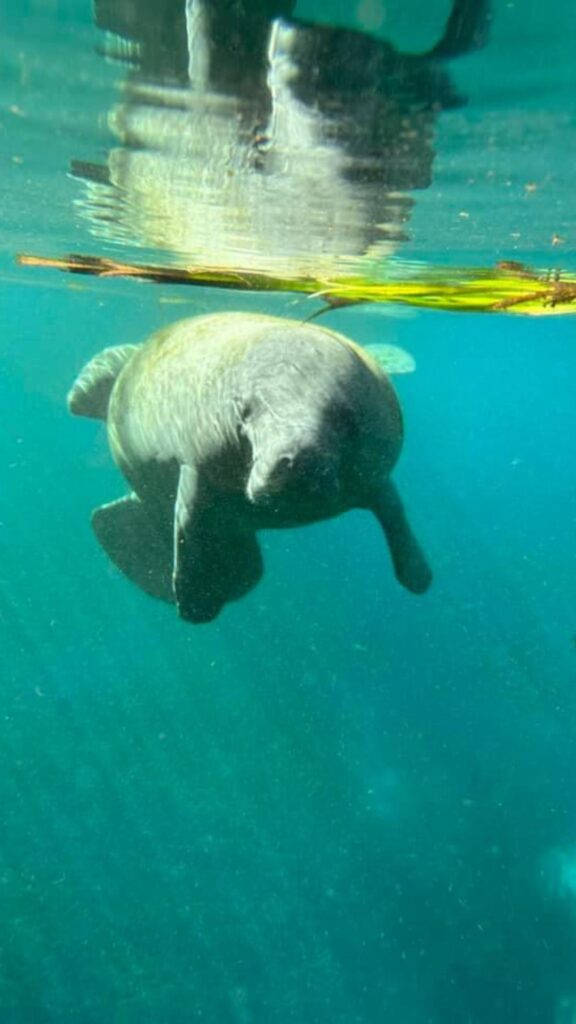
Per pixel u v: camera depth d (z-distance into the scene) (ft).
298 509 20.26
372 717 64.49
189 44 16.19
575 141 20.88
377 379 21.50
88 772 55.11
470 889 46.88
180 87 18.40
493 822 52.13
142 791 53.52
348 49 15.56
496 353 110.22
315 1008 39.81
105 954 40.73
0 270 63.93
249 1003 39.14
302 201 29.37
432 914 45.39
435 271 40.60
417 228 32.68
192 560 24.45
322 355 20.26
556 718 65.51
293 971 41.19
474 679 72.90
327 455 17.78
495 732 62.80
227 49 16.11
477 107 18.45
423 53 15.60
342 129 20.44
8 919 41.88
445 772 57.26
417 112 18.89
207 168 26.03
